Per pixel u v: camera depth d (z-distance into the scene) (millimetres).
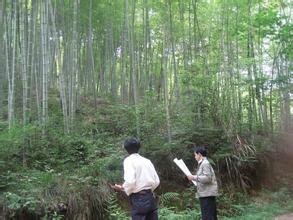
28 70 12594
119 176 8164
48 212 6789
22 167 7824
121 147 9695
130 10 16000
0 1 12289
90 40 14859
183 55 12578
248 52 12039
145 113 10711
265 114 12492
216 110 10359
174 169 9320
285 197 9547
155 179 4539
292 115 14305
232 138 10086
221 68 10789
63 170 8094
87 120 12219
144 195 4418
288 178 10703
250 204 8938
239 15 12219
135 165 4453
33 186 7133
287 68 13188
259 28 11898
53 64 16891
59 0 14203
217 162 9719
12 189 7039
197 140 9922
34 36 11914
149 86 16938
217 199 8750
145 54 16875
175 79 11320
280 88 12570
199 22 13336
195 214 7480
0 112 11492
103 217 7434
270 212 8359
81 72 18297
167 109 9844
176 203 8477
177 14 13367
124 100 16094
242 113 11656
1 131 8742
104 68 19047
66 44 14586
